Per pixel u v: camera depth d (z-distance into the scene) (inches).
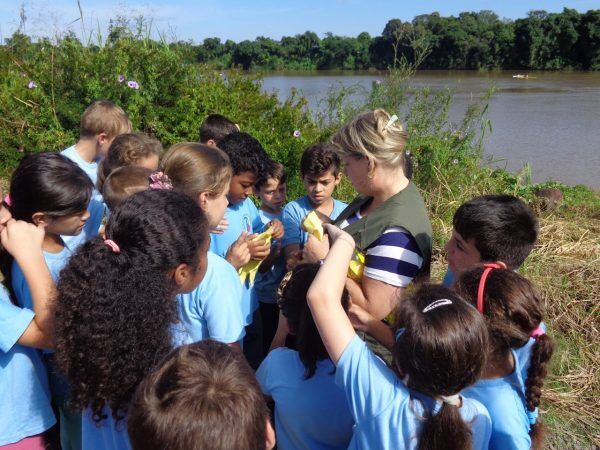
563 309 175.9
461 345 59.4
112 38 311.6
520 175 329.1
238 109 275.3
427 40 310.2
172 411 48.2
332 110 303.7
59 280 63.4
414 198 89.7
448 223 238.5
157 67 279.6
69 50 281.7
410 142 275.6
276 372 79.7
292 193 231.6
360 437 64.6
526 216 87.0
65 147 270.4
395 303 82.2
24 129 283.4
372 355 66.8
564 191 342.0
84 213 86.0
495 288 74.3
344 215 102.8
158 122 265.7
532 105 906.1
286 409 77.0
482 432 64.9
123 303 59.4
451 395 61.9
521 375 79.8
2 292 80.3
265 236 106.9
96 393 60.2
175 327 72.2
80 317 59.7
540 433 85.6
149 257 61.9
